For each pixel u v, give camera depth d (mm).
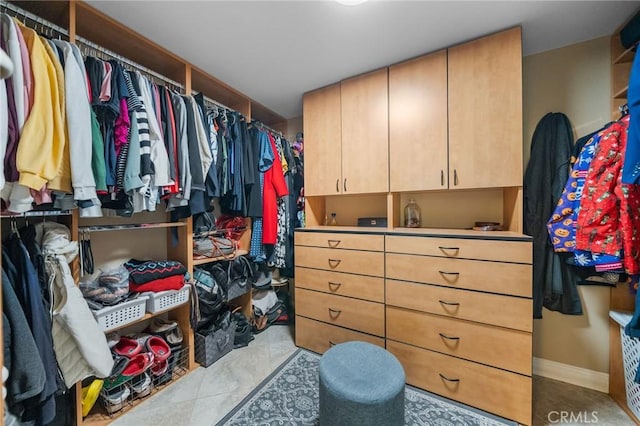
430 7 1306
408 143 1781
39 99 979
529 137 1745
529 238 1315
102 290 1350
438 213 2012
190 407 1445
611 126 1355
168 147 1507
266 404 1462
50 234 1172
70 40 1212
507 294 1354
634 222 1267
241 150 2016
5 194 966
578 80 1628
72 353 1159
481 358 1416
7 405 956
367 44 1605
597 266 1353
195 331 1883
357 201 2396
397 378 1188
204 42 1575
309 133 2240
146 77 1595
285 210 2406
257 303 2391
